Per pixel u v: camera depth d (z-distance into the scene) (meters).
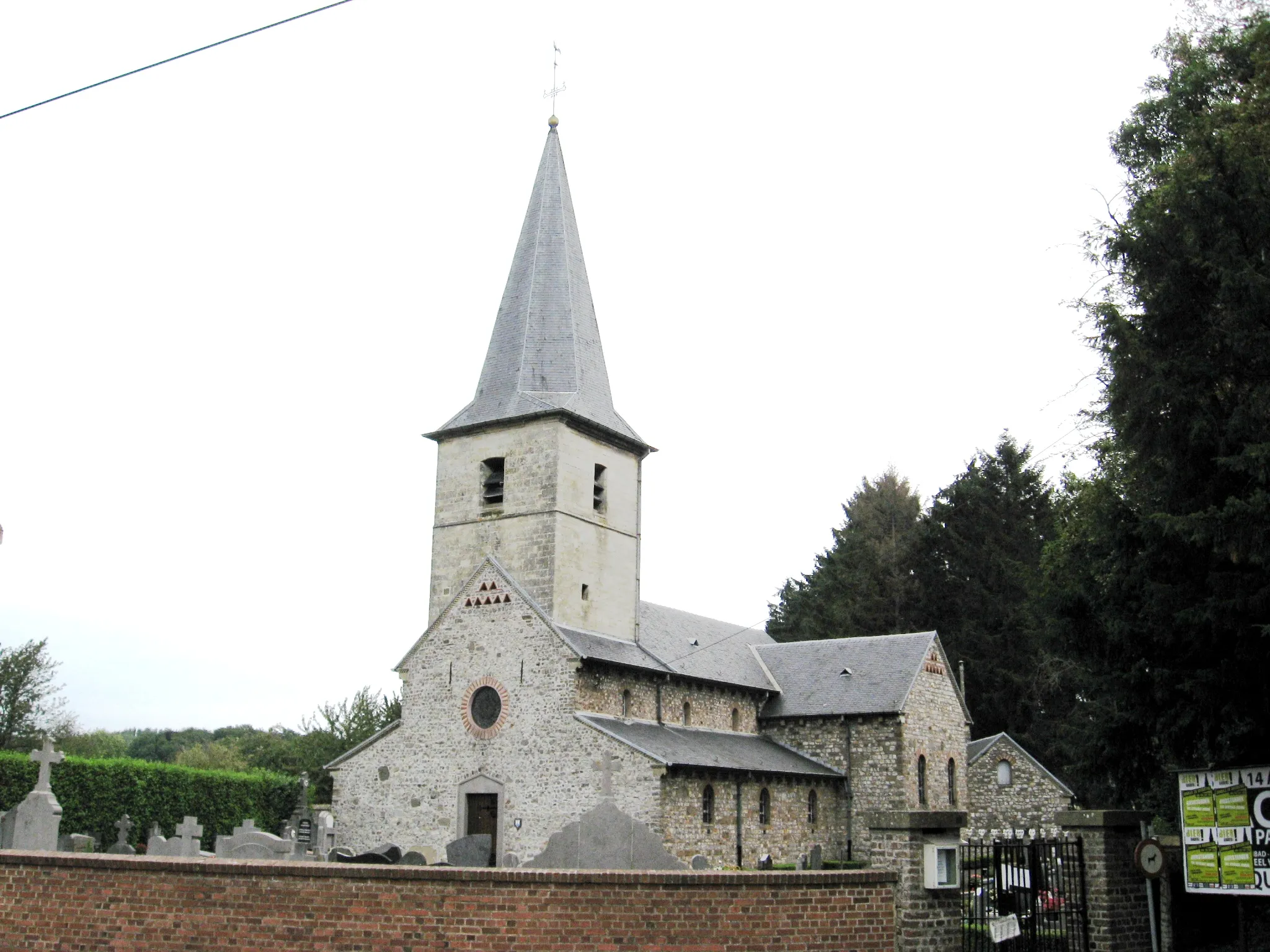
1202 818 18.81
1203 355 20.92
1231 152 21.14
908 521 85.31
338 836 41.44
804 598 85.62
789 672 50.56
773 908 16.45
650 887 16.02
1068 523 34.44
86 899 16.95
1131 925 19.89
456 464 44.31
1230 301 19.92
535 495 42.06
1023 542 71.25
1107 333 21.78
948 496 74.69
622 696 40.53
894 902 17.42
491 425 43.47
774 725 48.41
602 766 36.84
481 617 40.81
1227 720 21.27
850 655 50.28
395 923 15.89
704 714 44.94
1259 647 20.30
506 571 41.53
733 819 39.50
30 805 27.62
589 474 43.66
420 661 41.72
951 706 50.00
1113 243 22.55
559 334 44.91
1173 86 29.41
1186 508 20.89
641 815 35.78
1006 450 74.94
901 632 73.69
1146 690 22.94
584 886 15.89
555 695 38.41
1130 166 30.02
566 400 43.38
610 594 43.69
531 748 38.41
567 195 47.88
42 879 17.22
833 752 46.75
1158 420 20.98
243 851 30.20
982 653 68.25
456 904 15.84
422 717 41.09
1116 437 25.19
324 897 16.11
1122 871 20.00
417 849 37.34
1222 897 21.52
